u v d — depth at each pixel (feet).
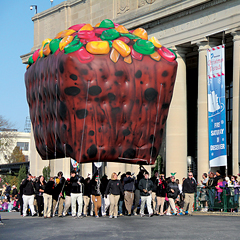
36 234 50.37
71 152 65.77
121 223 62.08
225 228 54.49
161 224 59.98
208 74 107.45
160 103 67.05
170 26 123.95
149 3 131.23
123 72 64.34
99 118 64.54
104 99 64.39
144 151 67.41
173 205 78.38
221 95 104.53
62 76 64.03
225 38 116.57
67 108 64.69
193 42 117.70
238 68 106.01
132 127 66.03
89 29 67.46
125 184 76.84
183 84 124.06
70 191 77.66
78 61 63.05
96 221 66.18
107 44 64.13
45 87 69.92
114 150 65.87
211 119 106.22
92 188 76.38
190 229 53.72
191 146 148.05
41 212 84.23
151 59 66.08
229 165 130.52
